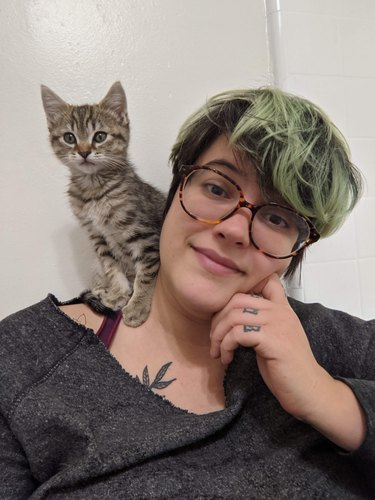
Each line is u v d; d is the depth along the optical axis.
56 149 0.98
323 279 1.12
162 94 1.02
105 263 1.00
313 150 0.61
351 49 1.12
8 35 0.92
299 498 0.55
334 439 0.58
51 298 0.71
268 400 0.66
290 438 0.63
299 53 1.08
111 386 0.62
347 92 1.13
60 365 0.63
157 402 0.63
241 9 1.06
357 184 0.71
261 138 0.58
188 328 0.70
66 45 0.96
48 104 0.93
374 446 0.56
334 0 1.10
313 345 0.75
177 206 0.65
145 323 0.74
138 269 0.89
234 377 0.67
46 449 0.58
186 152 0.68
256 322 0.58
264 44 1.08
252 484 0.56
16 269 0.96
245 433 0.62
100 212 0.99
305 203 0.62
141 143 1.03
